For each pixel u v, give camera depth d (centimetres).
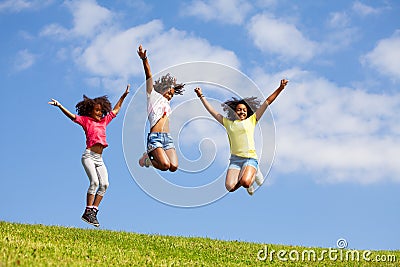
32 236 915
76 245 871
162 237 1109
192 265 823
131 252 868
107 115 1001
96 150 973
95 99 992
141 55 909
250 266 874
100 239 974
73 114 968
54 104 948
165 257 873
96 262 750
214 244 1084
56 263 702
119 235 1059
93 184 957
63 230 1048
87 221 948
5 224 1046
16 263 670
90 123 979
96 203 963
